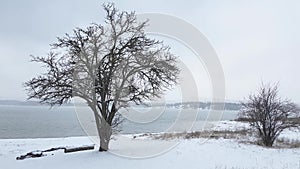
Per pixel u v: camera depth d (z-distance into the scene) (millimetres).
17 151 13016
